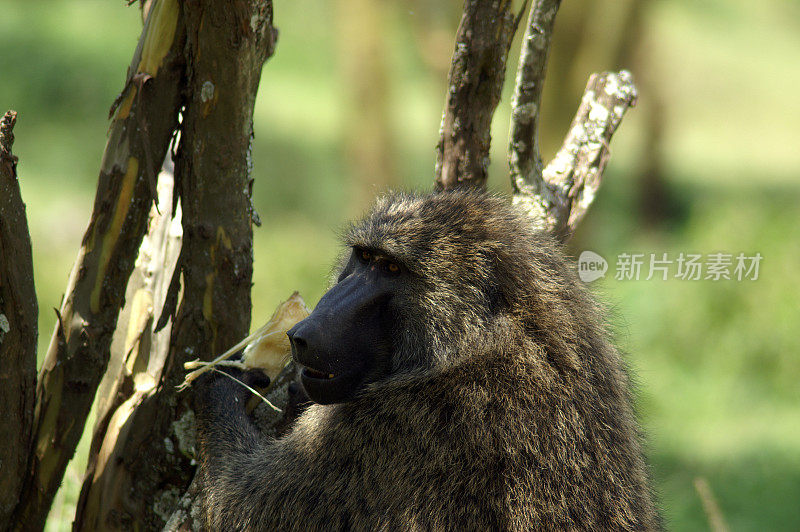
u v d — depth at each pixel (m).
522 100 6.48
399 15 24.62
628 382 6.13
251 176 5.61
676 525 13.34
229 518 5.68
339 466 5.60
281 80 36.56
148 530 5.89
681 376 18.94
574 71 19.45
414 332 5.61
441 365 5.50
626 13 22.97
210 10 5.02
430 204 5.82
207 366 5.60
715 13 48.94
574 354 5.52
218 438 5.75
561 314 5.61
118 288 5.63
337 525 5.54
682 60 43.28
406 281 5.64
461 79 6.23
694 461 15.50
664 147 30.84
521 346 5.48
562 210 6.82
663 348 19.86
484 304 5.56
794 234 20.75
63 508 7.95
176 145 6.06
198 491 5.75
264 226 25.84
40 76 28.55
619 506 5.36
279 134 31.73
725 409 17.97
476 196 5.99
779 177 35.34
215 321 5.61
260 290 21.67
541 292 5.64
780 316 19.66
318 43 38.31
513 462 5.26
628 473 5.54
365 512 5.48
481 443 5.30
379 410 5.56
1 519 5.60
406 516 5.34
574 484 5.26
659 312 20.02
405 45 29.70
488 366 5.46
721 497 14.18
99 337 5.64
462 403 5.40
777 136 40.34
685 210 30.47
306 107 34.59
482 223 5.75
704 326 19.83
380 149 25.17
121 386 6.06
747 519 13.49
